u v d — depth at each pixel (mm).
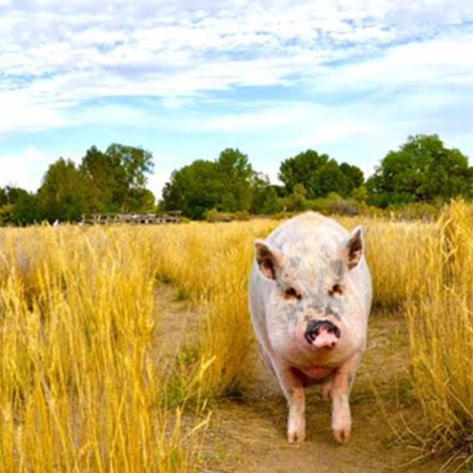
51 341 1815
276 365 2518
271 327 2326
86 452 1713
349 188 47375
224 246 7223
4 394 1766
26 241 5387
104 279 2027
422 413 2539
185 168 39938
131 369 1720
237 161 40281
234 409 2777
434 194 30391
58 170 28438
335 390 2428
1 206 30297
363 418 2609
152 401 1779
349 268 2336
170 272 6668
